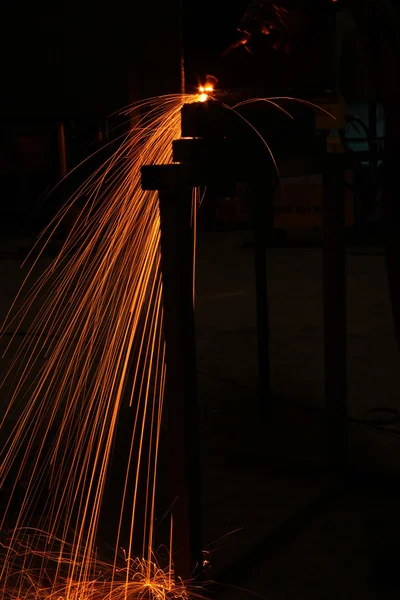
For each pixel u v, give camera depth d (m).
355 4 1.79
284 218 7.16
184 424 1.84
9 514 2.34
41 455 2.69
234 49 2.20
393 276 1.88
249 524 2.27
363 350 4.08
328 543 2.15
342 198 2.34
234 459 2.71
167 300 1.79
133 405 2.70
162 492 2.46
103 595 1.92
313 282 5.88
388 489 2.45
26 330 4.52
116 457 2.68
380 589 1.93
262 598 1.91
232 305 5.23
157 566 2.05
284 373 3.72
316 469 2.58
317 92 2.46
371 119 7.37
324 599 1.90
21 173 7.45
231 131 1.90
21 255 7.11
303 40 2.06
